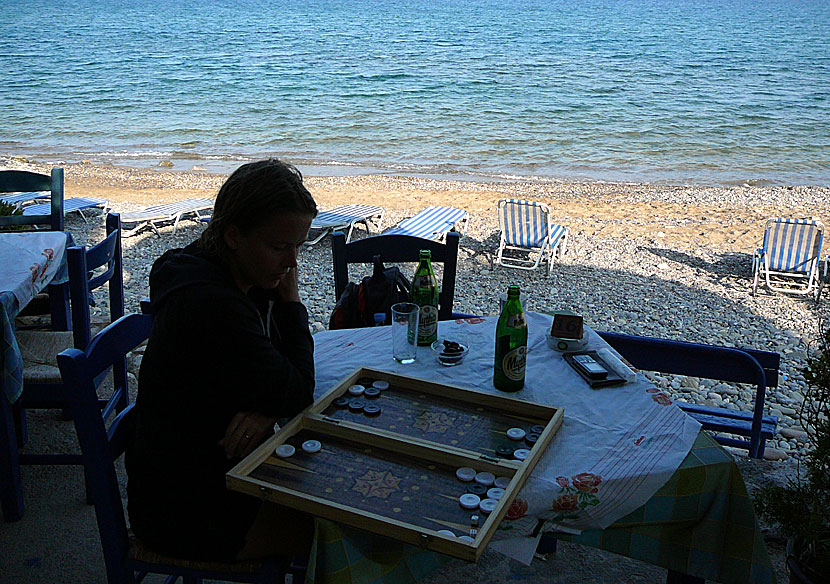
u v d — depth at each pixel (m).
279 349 2.16
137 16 74.19
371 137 19.75
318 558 1.65
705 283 8.34
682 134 20.59
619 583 2.74
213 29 56.47
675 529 1.89
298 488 1.70
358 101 25.00
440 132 20.39
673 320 7.15
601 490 1.75
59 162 16.58
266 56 37.75
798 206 12.35
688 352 3.30
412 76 30.45
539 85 28.48
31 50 40.38
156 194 12.66
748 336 6.73
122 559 2.04
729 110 24.05
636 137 20.17
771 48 45.72
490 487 1.71
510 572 2.80
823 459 2.34
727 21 74.62
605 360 2.44
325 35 51.25
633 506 1.79
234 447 1.90
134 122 21.77
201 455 1.91
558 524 1.77
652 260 9.18
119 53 39.06
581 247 9.76
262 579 2.00
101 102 24.86
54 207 4.77
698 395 5.28
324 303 7.30
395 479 1.74
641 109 23.91
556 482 1.74
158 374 1.87
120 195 12.50
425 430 1.96
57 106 24.12
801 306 7.62
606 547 1.88
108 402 3.29
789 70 34.72
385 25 62.25
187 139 19.69
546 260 9.05
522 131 20.64
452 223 9.35
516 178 15.73
